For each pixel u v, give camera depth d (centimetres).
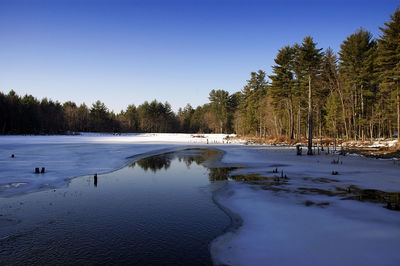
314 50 3972
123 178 1497
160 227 757
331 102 4578
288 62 4569
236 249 600
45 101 9950
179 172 1702
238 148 3678
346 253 554
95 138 6681
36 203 988
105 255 593
